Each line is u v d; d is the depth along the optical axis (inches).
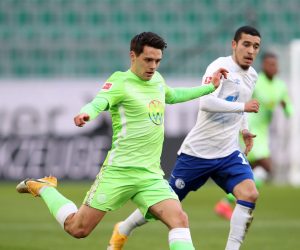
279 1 3102.9
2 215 1716.3
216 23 3080.7
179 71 2947.8
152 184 904.3
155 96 912.9
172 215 884.0
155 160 916.0
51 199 956.0
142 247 1229.1
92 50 2997.0
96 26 3080.7
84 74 2997.0
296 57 2615.7
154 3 3093.0
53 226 1507.1
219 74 994.1
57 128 2507.4
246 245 1258.0
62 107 2518.5
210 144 1090.1
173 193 908.0
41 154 2493.8
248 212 1041.5
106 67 2989.7
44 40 3043.8
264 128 1893.5
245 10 3085.6
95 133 2481.5
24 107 2522.1
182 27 3078.2
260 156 1871.3
